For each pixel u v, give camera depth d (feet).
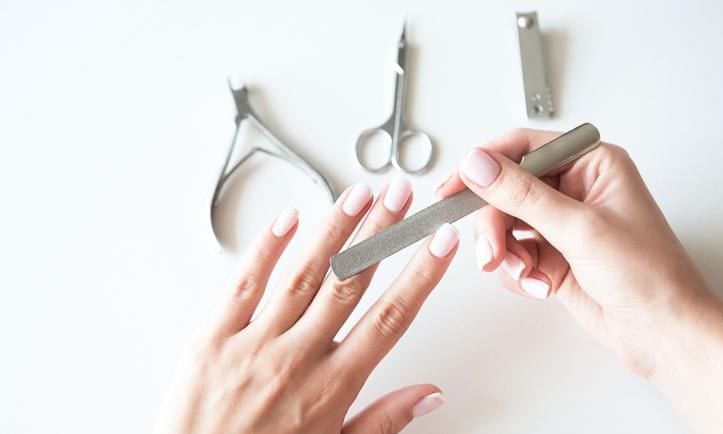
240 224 2.99
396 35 3.18
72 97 3.14
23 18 3.23
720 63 3.14
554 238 2.25
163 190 3.04
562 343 2.81
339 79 3.14
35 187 3.05
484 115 3.09
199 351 2.46
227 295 2.53
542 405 2.77
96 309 2.94
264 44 3.18
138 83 3.15
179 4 3.22
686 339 2.27
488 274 2.88
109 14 3.23
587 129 2.31
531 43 3.12
